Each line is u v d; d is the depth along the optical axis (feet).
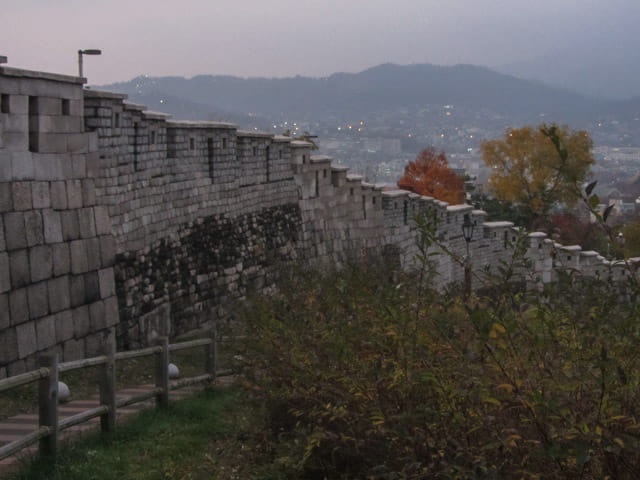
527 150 173.68
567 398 13.79
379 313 20.74
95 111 47.06
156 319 54.29
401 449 18.02
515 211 185.16
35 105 41.91
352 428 19.99
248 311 31.94
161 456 27.09
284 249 76.84
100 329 46.93
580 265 96.99
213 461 24.09
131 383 44.39
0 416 34.06
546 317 16.24
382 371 18.62
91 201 46.32
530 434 14.97
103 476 24.47
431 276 21.95
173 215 57.93
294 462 21.11
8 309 39.27
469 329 16.94
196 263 60.90
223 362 44.42
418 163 186.09
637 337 15.29
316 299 28.02
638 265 15.71
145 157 53.67
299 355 22.75
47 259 42.29
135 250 51.70
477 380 15.11
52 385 25.46
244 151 69.82
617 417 13.28
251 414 27.81
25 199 40.73
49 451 25.50
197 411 33.63
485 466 15.43
